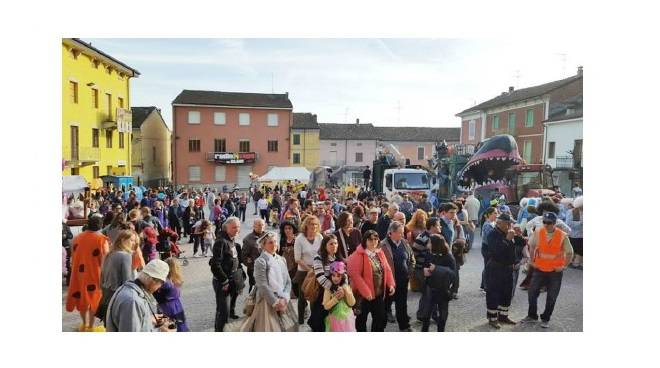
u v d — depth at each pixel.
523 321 6.99
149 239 7.72
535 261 6.88
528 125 33.59
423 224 7.55
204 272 10.49
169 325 5.08
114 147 29.50
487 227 8.37
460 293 8.56
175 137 42.09
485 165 19.48
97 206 16.38
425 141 56.22
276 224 19.11
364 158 54.84
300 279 6.67
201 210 17.30
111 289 5.76
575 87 31.12
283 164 44.28
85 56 25.78
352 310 5.58
